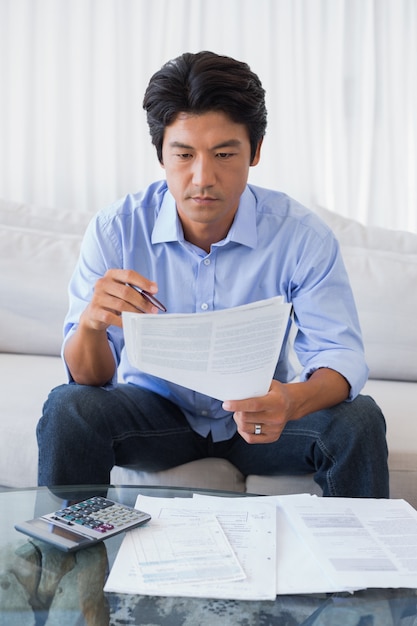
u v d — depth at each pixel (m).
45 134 2.38
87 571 0.89
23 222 2.10
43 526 0.97
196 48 2.36
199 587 0.85
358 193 2.43
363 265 1.99
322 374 1.35
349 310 1.47
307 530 0.98
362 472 1.31
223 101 1.22
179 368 1.06
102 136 2.39
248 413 1.19
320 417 1.35
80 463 1.32
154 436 1.43
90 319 1.27
